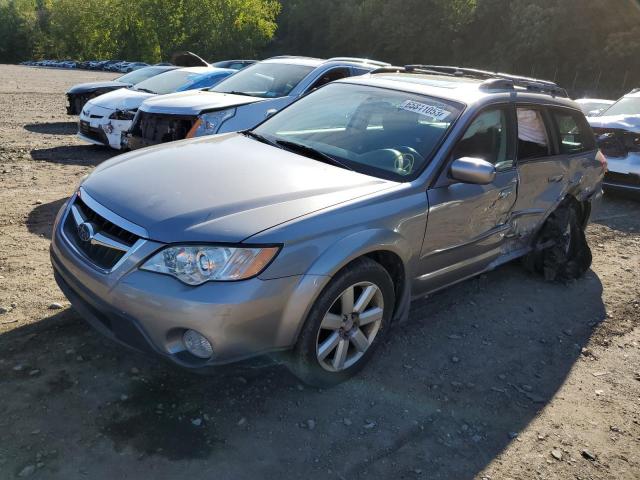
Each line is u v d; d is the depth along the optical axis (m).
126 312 2.70
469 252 4.02
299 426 2.88
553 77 55.50
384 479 2.62
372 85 4.37
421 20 66.62
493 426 3.08
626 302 4.82
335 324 3.05
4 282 4.03
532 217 4.69
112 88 11.67
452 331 4.04
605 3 51.00
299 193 3.09
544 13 54.03
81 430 2.68
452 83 4.34
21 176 7.22
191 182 3.11
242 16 61.66
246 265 2.65
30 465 2.45
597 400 3.41
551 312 4.51
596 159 5.46
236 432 2.79
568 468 2.82
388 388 3.29
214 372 2.71
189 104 6.68
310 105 4.43
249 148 3.78
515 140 4.33
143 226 2.75
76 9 61.62
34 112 14.16
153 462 2.54
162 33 58.88
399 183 3.44
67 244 3.06
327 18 81.75
